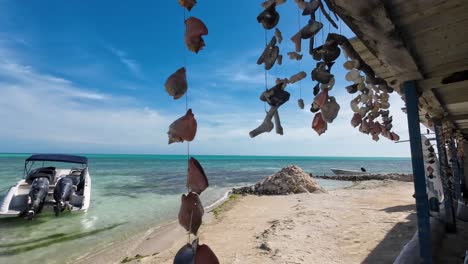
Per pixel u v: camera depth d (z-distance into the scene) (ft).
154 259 21.56
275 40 3.85
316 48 4.24
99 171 129.59
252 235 25.77
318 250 20.07
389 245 20.27
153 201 50.75
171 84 3.39
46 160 42.04
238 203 45.55
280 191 55.67
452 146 27.22
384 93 7.67
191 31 3.33
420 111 20.12
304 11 3.97
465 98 15.70
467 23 6.56
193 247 3.37
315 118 4.53
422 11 5.95
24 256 23.71
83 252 24.73
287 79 3.92
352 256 18.70
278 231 25.00
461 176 36.68
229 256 20.07
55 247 25.98
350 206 37.88
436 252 16.37
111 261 22.49
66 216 36.70
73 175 44.55
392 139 8.25
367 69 6.57
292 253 19.49
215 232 27.68
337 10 5.02
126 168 158.81
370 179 94.63
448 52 8.36
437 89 14.06
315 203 41.50
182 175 108.17
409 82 10.75
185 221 3.42
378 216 30.04
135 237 29.30
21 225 32.63
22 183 37.76
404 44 7.06
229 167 192.75
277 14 3.77
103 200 50.90
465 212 24.89
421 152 10.93
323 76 4.18
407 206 35.47
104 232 31.14
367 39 6.69
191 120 3.45
